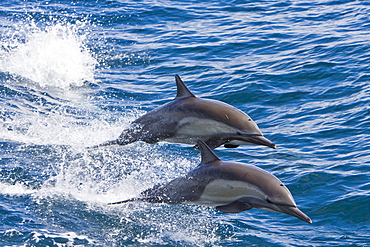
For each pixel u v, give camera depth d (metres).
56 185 22.69
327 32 45.03
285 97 33.16
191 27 49.03
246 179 17.70
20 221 19.64
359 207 21.55
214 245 19.45
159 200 18.98
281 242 19.67
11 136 26.94
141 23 50.31
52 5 55.00
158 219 20.91
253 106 32.44
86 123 29.62
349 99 32.03
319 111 31.00
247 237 19.98
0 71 36.44
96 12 52.94
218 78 36.75
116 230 19.94
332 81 34.78
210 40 45.06
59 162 24.80
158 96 34.41
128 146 27.09
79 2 56.09
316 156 25.94
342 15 50.00
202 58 41.19
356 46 40.38
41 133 27.69
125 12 53.06
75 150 26.12
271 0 57.38
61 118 30.06
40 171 23.75
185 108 20.36
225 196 17.91
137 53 42.47
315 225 20.86
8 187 22.11
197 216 21.31
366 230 20.33
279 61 39.00
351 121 29.30
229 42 44.28
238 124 19.56
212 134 19.84
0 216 19.78
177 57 41.62
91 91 34.88
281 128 29.36
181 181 18.78
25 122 28.88
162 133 20.72
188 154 26.75
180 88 20.97
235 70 37.97
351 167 24.50
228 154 26.64
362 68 36.22
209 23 50.22
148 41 45.41
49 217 20.22
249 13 53.06
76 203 21.44
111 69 39.31
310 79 35.41
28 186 22.38
